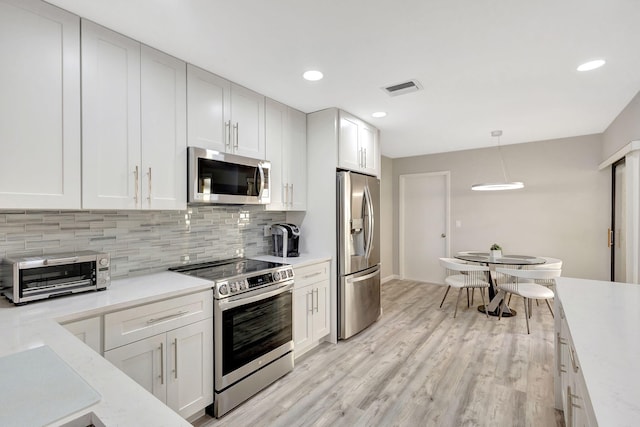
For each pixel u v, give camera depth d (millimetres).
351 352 2879
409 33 1799
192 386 1852
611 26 1729
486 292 4848
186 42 1880
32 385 820
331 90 2621
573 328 1277
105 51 1715
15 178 1427
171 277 2092
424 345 3023
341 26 1729
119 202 1770
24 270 1494
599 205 4152
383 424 1912
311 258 2916
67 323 1387
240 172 2412
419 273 5688
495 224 4895
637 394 817
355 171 3383
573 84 2525
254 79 2396
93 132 1668
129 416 696
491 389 2279
